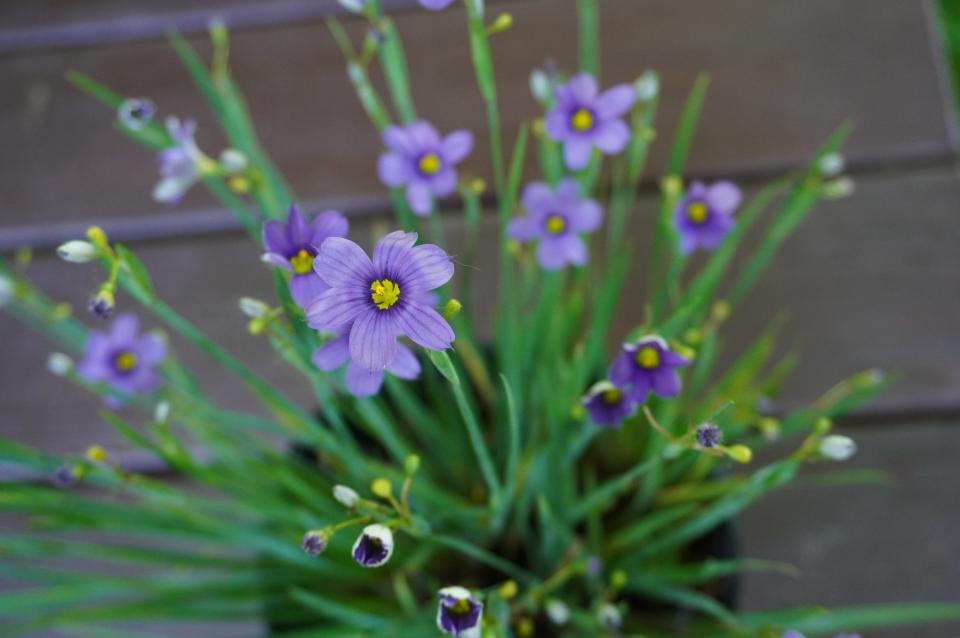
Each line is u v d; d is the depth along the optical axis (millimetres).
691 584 492
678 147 475
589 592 483
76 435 548
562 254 455
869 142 556
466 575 500
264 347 554
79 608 512
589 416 435
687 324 476
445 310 378
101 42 587
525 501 462
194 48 584
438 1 409
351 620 454
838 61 563
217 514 519
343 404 487
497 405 501
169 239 566
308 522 458
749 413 489
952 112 555
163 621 537
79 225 569
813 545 530
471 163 563
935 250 545
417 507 471
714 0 572
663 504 500
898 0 565
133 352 469
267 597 478
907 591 525
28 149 579
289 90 578
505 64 573
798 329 545
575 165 442
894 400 536
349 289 372
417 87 574
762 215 554
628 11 575
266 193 454
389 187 566
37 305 470
